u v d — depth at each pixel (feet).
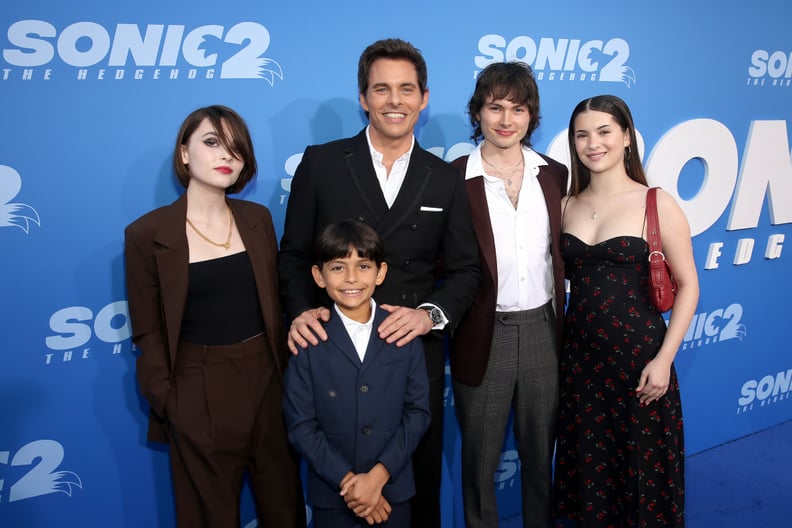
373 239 5.04
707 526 7.86
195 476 5.36
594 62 8.00
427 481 6.15
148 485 6.83
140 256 5.08
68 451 6.38
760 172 9.38
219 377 5.33
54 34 5.60
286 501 6.10
